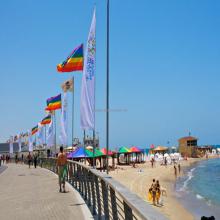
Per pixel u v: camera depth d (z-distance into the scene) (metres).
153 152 123.75
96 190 10.07
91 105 14.73
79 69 19.64
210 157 167.25
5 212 11.62
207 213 35.59
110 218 8.20
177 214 33.84
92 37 14.98
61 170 16.67
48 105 35.16
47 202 13.45
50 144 38.03
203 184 66.75
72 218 10.24
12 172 32.50
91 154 44.81
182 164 120.88
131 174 69.06
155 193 38.12
